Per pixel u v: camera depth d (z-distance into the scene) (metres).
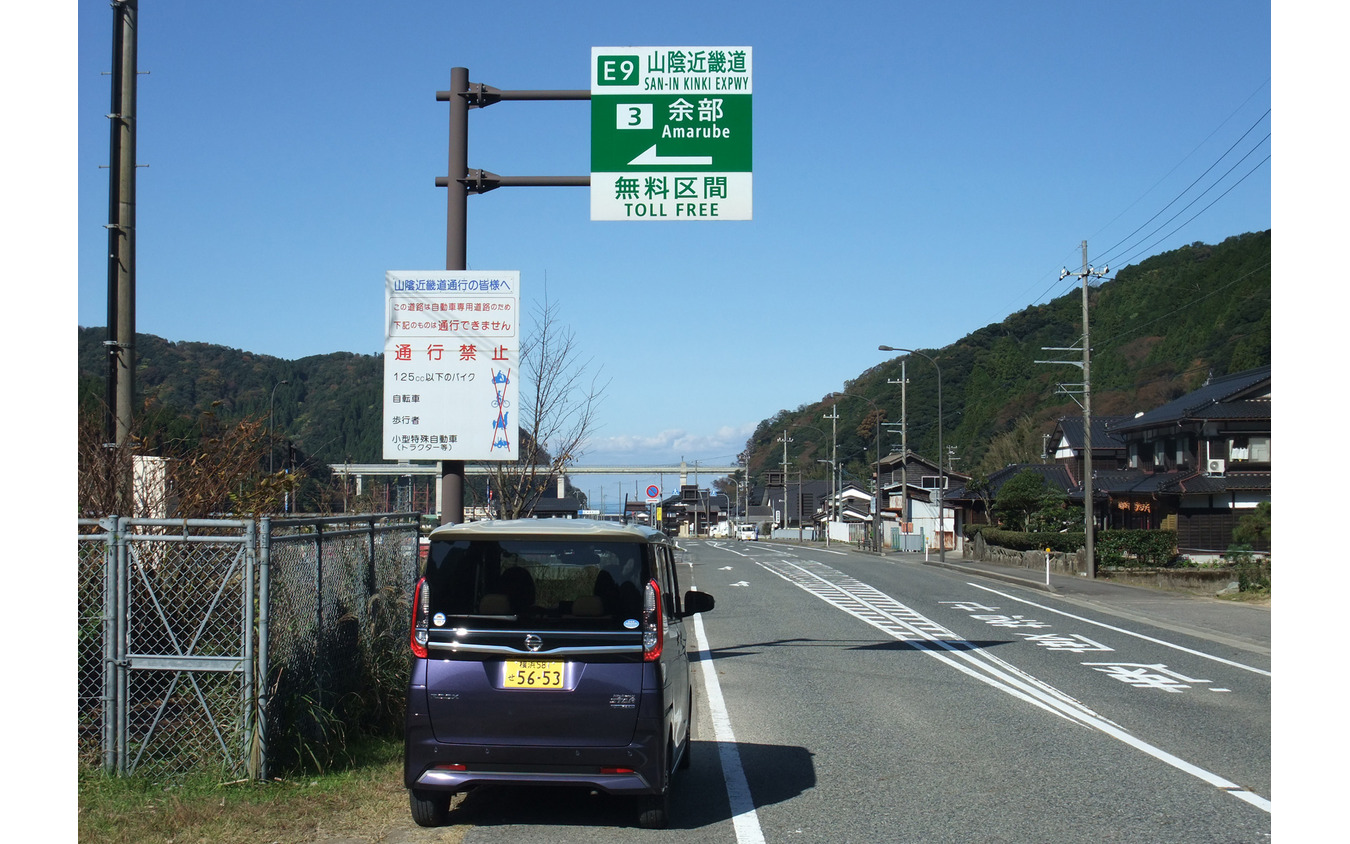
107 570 6.14
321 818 5.55
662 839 5.44
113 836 5.07
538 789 6.56
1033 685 11.20
